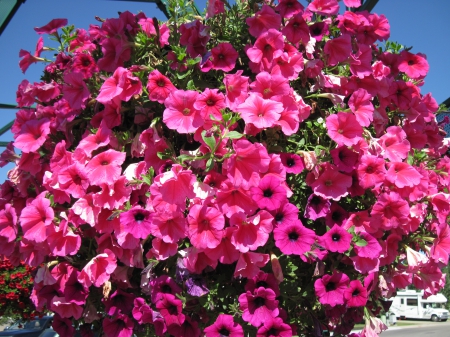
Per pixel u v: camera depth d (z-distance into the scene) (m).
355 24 0.97
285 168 0.80
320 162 0.81
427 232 0.94
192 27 0.89
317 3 0.92
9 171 0.96
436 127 1.04
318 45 0.94
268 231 0.73
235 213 0.73
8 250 0.91
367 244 0.78
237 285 0.80
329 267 0.85
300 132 0.87
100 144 0.82
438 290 0.93
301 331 0.87
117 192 0.79
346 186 0.80
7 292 2.65
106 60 0.90
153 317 0.75
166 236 0.74
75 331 0.90
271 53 0.85
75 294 0.80
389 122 0.99
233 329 0.72
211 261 0.76
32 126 0.89
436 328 9.55
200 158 0.75
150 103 0.84
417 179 0.84
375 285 0.86
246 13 0.93
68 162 0.83
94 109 0.90
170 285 0.76
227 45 0.85
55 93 0.97
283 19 0.92
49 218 0.79
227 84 0.81
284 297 0.81
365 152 0.83
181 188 0.73
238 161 0.74
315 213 0.80
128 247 0.77
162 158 0.78
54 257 0.87
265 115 0.77
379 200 0.80
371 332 0.84
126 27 0.90
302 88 0.91
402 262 0.98
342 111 0.84
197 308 0.79
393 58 1.01
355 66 0.91
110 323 0.81
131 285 0.82
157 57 0.92
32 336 4.12
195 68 0.88
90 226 0.84
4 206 0.95
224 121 0.75
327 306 0.79
